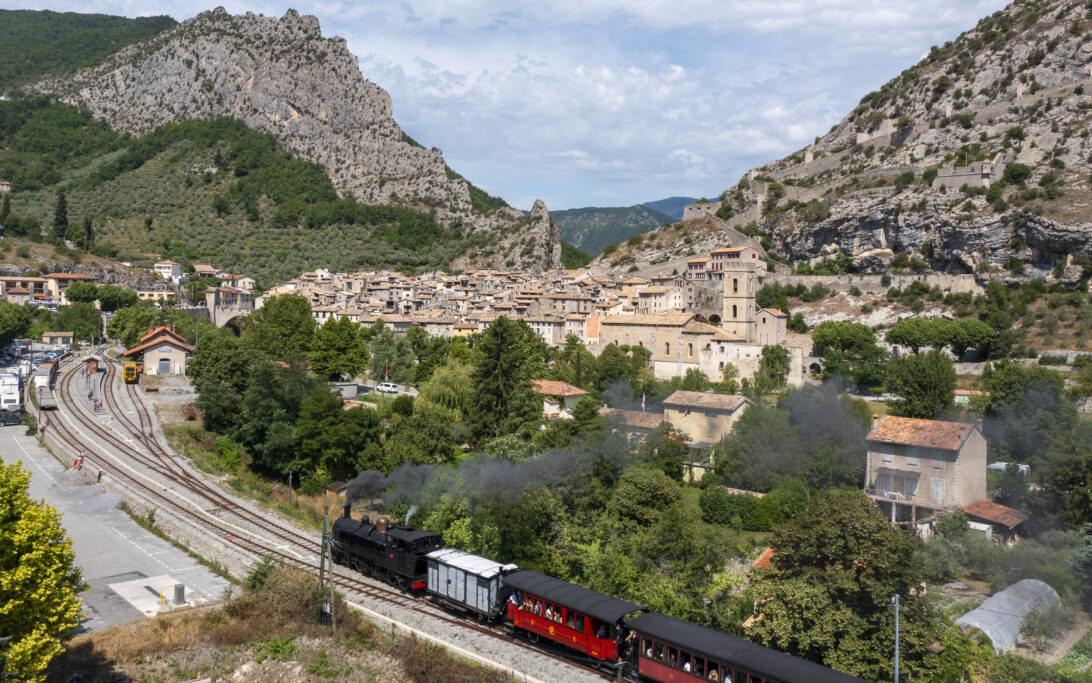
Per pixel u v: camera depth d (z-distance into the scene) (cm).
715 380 15662
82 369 14800
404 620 5212
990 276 18988
